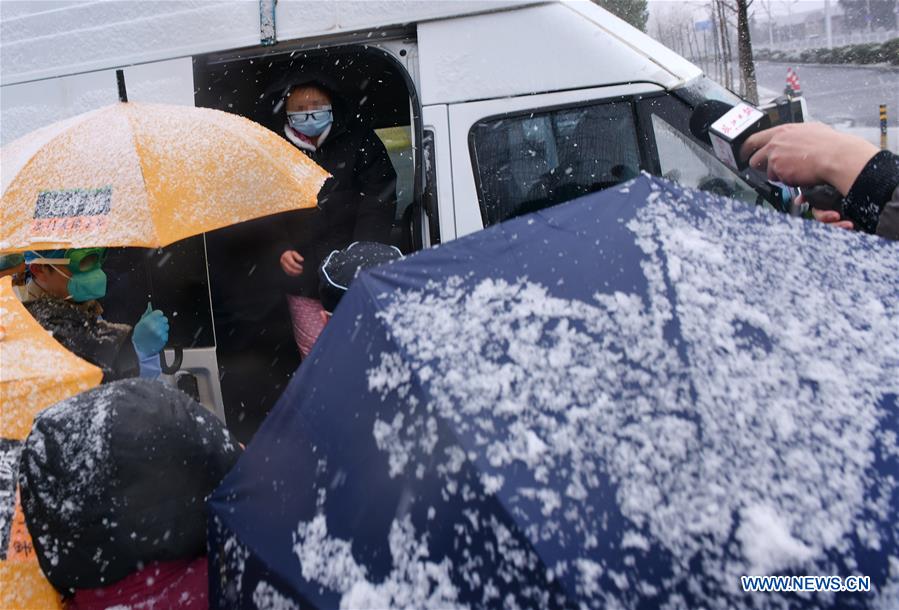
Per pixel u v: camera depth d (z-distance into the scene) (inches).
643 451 46.9
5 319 82.0
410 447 50.8
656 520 45.1
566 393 49.5
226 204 110.7
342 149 174.1
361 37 157.8
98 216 103.8
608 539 45.1
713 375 48.6
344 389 56.0
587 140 148.8
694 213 57.8
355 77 182.7
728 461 46.0
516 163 151.3
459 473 48.2
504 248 57.6
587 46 147.9
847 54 1040.8
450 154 152.9
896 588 42.8
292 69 175.6
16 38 177.3
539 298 53.8
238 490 60.1
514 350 51.8
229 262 166.9
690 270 53.4
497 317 53.6
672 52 152.2
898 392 49.3
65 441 64.8
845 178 77.1
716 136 98.7
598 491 46.3
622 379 49.4
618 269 54.0
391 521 50.1
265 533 56.6
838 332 51.5
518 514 46.0
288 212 169.2
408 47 157.8
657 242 54.9
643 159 146.6
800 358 49.8
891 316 52.8
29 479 65.3
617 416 48.3
